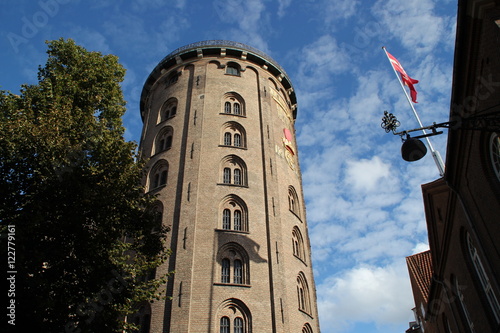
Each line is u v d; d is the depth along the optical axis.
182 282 25.97
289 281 29.11
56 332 13.18
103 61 23.48
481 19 14.37
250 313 25.80
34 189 14.78
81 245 14.21
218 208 30.45
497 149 15.91
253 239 29.39
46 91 19.61
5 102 18.00
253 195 32.03
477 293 20.30
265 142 36.41
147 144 38.56
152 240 17.22
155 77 46.25
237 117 37.41
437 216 25.14
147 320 25.81
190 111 37.03
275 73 45.59
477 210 18.31
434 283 27.73
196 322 24.59
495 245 16.88
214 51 43.12
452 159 19.39
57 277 13.81
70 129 17.52
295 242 33.41
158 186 33.00
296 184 38.09
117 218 15.88
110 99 22.72
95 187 15.41
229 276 27.44
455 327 25.75
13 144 14.72
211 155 33.53
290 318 27.17
